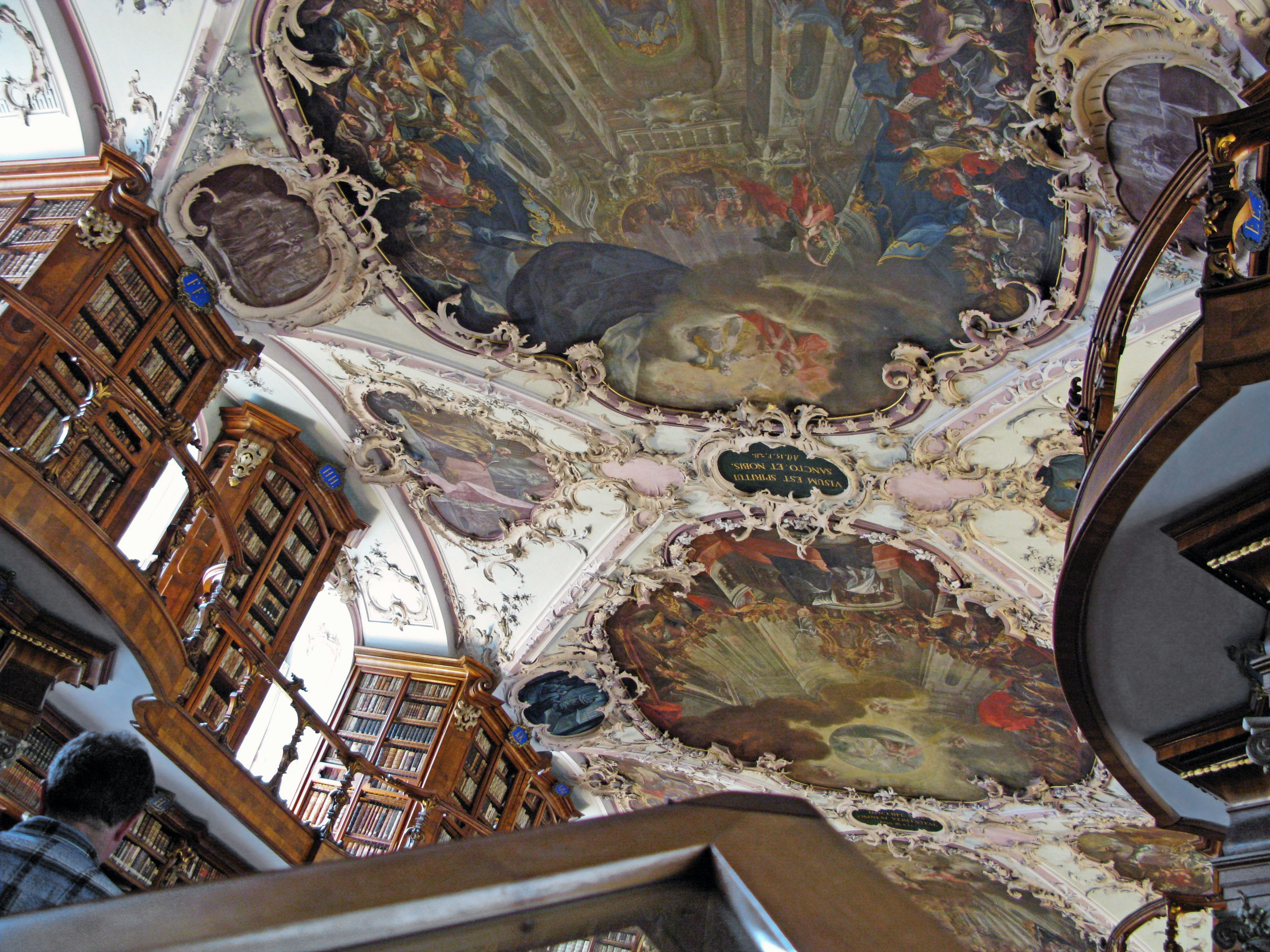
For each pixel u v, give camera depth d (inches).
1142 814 765.3
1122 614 284.8
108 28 403.9
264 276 471.8
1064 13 338.3
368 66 406.6
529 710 751.7
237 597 525.7
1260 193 215.5
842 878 47.8
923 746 783.1
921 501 580.1
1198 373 205.6
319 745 669.9
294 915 37.0
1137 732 324.5
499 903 42.1
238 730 501.0
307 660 713.0
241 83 411.5
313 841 513.7
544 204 451.8
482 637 716.0
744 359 523.8
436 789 654.5
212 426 554.9
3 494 329.7
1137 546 264.2
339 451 609.6
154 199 424.8
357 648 725.9
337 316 505.4
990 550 597.9
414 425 594.9
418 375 547.5
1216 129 210.8
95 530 360.5
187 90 407.5
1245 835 287.7
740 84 391.2
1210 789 312.2
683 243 461.7
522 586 696.4
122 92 416.2
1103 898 906.1
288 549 574.2
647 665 737.0
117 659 391.2
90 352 370.9
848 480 576.1
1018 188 409.7
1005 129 387.2
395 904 39.4
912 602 646.5
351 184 447.2
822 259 459.5
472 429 587.5
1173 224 241.3
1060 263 434.9
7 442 346.9
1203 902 414.3
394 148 437.1
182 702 470.0
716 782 854.5
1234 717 298.5
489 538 674.2
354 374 561.0
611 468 600.7
